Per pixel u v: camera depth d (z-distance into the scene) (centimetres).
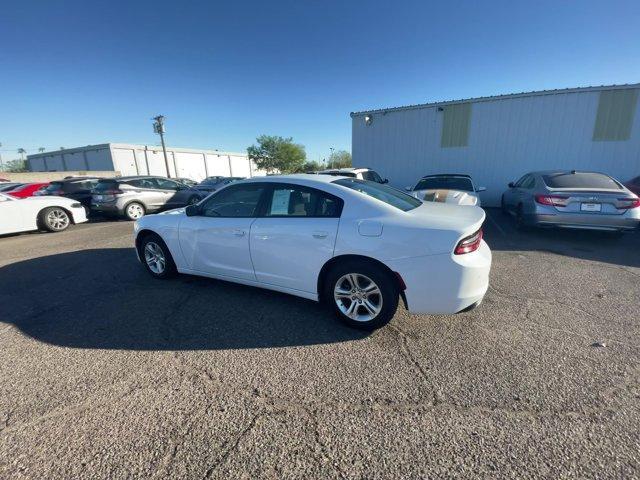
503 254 537
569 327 300
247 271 351
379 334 292
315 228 300
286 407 208
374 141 1230
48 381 238
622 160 941
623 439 178
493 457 170
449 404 207
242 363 254
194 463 170
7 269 516
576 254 534
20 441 186
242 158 5834
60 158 4803
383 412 202
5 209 768
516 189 791
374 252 276
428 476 161
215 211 375
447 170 1136
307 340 285
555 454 171
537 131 1004
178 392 224
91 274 475
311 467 167
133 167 4219
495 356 257
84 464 171
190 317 331
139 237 448
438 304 270
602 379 228
